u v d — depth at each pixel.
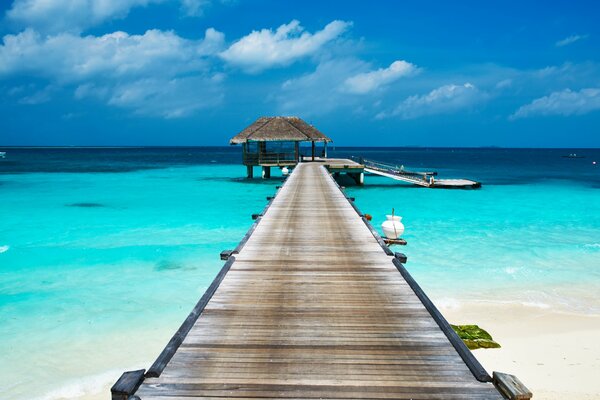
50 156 100.19
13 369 7.05
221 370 4.04
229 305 5.64
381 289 6.27
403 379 3.90
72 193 28.58
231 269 7.22
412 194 27.62
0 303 9.67
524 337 8.17
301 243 9.06
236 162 71.94
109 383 6.67
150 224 18.41
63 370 7.04
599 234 16.59
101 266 12.31
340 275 6.92
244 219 19.59
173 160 79.81
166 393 3.67
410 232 16.81
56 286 10.73
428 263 12.65
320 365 4.14
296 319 5.21
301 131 34.03
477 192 29.48
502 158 106.31
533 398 6.34
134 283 10.97
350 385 3.80
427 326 5.02
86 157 94.50
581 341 8.02
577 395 6.42
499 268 12.17
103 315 9.07
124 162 71.12
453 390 3.73
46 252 13.70
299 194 16.66
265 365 4.13
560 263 12.70
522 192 30.02
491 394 3.67
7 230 17.09
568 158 108.06
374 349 4.46
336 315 5.33
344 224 11.07
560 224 18.56
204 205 23.55
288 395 3.66
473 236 16.14
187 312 9.26
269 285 6.43
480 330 8.20
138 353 7.56
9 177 40.97
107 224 18.41
